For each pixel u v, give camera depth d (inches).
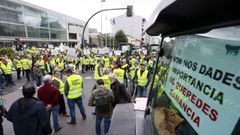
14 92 384.2
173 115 45.5
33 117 114.3
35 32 1781.5
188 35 45.4
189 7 34.6
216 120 27.6
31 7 1705.2
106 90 165.3
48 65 480.4
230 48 26.5
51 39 2092.8
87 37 3112.7
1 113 155.9
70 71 211.5
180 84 44.2
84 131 199.0
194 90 35.7
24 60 502.0
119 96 173.6
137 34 3577.8
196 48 38.6
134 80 334.0
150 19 57.9
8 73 432.5
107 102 164.4
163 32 74.4
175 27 57.7
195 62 37.6
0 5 1304.1
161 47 82.3
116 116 92.3
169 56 62.4
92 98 169.6
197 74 35.5
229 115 25.0
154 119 62.9
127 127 79.0
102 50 786.2
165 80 60.5
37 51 959.0
